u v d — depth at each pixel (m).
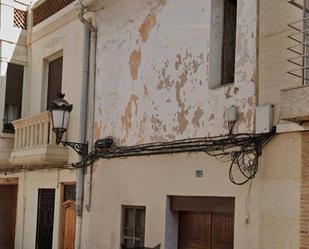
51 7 13.73
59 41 13.11
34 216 13.56
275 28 7.39
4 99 14.20
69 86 12.38
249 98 7.64
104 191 10.62
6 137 14.09
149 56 9.80
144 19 10.04
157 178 9.24
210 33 8.53
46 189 13.18
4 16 14.27
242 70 7.82
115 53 10.80
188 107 8.75
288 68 7.14
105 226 10.48
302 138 6.82
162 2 9.62
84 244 11.09
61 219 12.30
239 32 7.94
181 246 8.91
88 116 11.42
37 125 12.63
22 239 14.05
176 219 9.02
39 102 13.77
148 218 9.32
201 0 8.77
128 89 10.28
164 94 9.31
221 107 8.11
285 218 6.93
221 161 7.97
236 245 7.54
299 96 6.43
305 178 6.73
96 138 11.05
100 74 11.18
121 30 10.68
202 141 8.32
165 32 9.46
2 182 15.51
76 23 12.39
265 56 7.48
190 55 8.84
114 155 10.35
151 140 9.50
